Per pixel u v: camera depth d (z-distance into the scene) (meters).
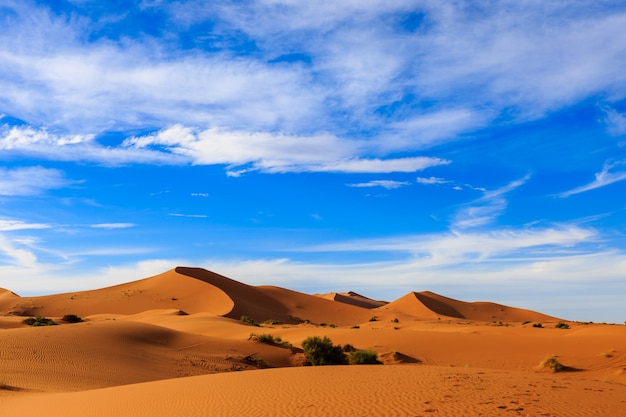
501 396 13.59
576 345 40.06
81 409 15.47
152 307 108.31
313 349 40.12
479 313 148.75
